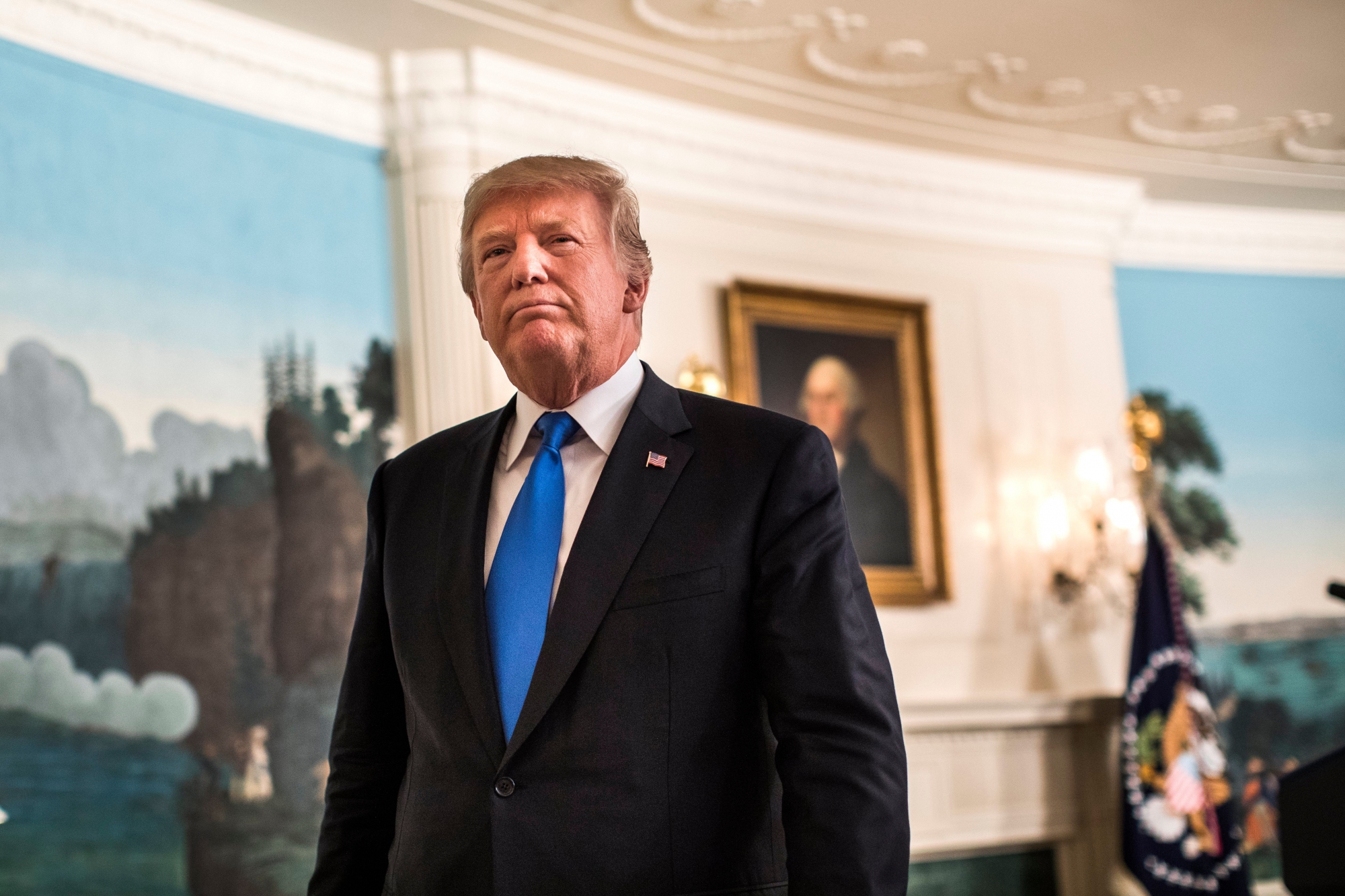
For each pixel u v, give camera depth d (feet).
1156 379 29.32
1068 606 26.43
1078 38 22.95
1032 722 24.68
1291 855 12.26
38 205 17.56
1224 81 24.77
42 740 16.38
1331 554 29.55
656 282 23.50
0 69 17.47
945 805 23.84
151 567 17.78
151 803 17.17
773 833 5.46
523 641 5.55
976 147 26.76
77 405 17.47
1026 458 26.99
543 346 5.77
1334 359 30.91
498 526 6.04
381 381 20.76
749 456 5.77
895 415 25.55
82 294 17.79
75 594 16.99
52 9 17.94
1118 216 28.84
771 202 25.11
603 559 5.52
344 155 21.17
